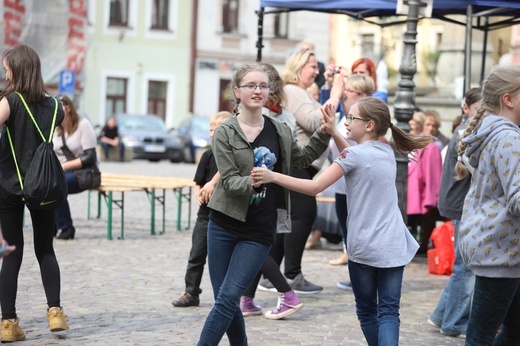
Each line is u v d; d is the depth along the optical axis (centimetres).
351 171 775
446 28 2531
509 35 2981
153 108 6131
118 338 921
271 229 776
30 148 893
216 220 776
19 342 897
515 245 680
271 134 788
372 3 1532
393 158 793
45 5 3397
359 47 4931
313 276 1335
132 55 6028
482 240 683
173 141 4625
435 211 1591
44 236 920
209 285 1233
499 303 689
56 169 895
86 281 1239
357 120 791
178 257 1468
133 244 1595
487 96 695
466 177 977
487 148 681
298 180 754
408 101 1468
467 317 979
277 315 1045
